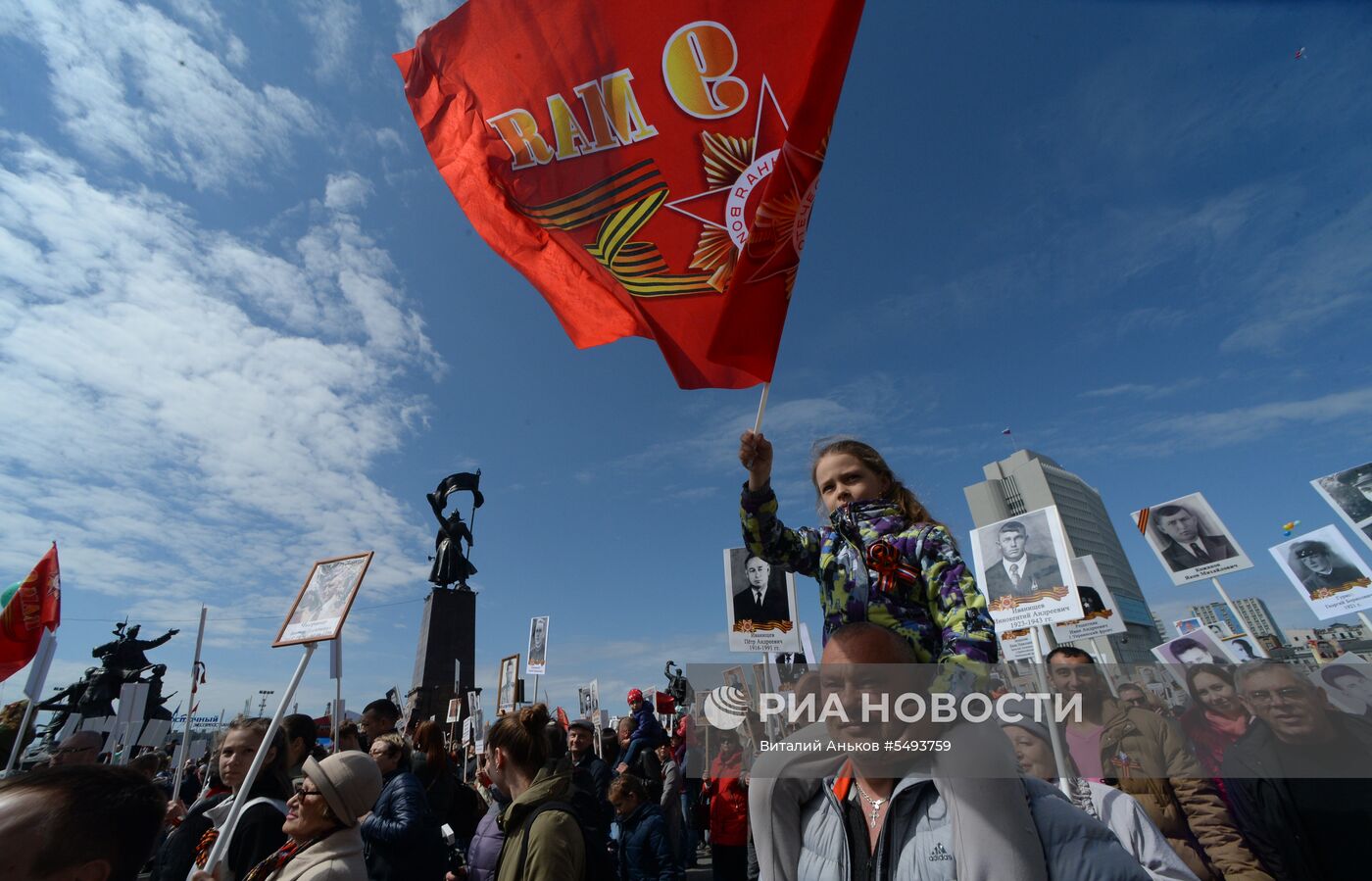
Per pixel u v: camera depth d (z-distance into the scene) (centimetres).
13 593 880
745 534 277
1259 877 308
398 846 477
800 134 300
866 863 175
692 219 382
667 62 397
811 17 369
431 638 2359
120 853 190
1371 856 305
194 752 1967
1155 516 925
